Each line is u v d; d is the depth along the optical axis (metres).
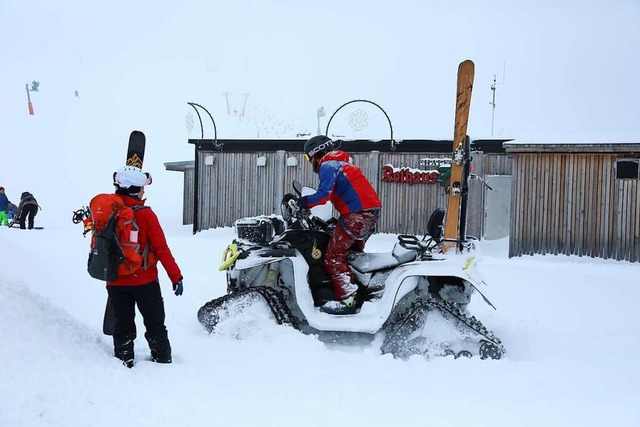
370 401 3.86
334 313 5.38
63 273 7.53
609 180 12.65
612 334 6.09
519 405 3.84
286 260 5.86
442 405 3.81
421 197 15.39
